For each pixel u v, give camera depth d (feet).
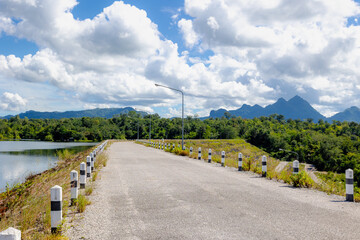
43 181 46.14
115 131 481.46
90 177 36.91
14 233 9.15
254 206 21.12
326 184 30.12
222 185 30.22
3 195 36.09
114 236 14.87
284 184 31.45
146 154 81.46
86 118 528.22
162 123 508.94
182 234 15.05
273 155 330.95
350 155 202.28
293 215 18.67
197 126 486.38
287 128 597.11
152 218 18.08
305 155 263.29
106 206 21.29
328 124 647.15
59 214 15.30
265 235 14.80
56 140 434.30
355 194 26.12
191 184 30.78
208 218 17.98
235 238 14.39
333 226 16.34
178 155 78.18
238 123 620.49
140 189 27.96
